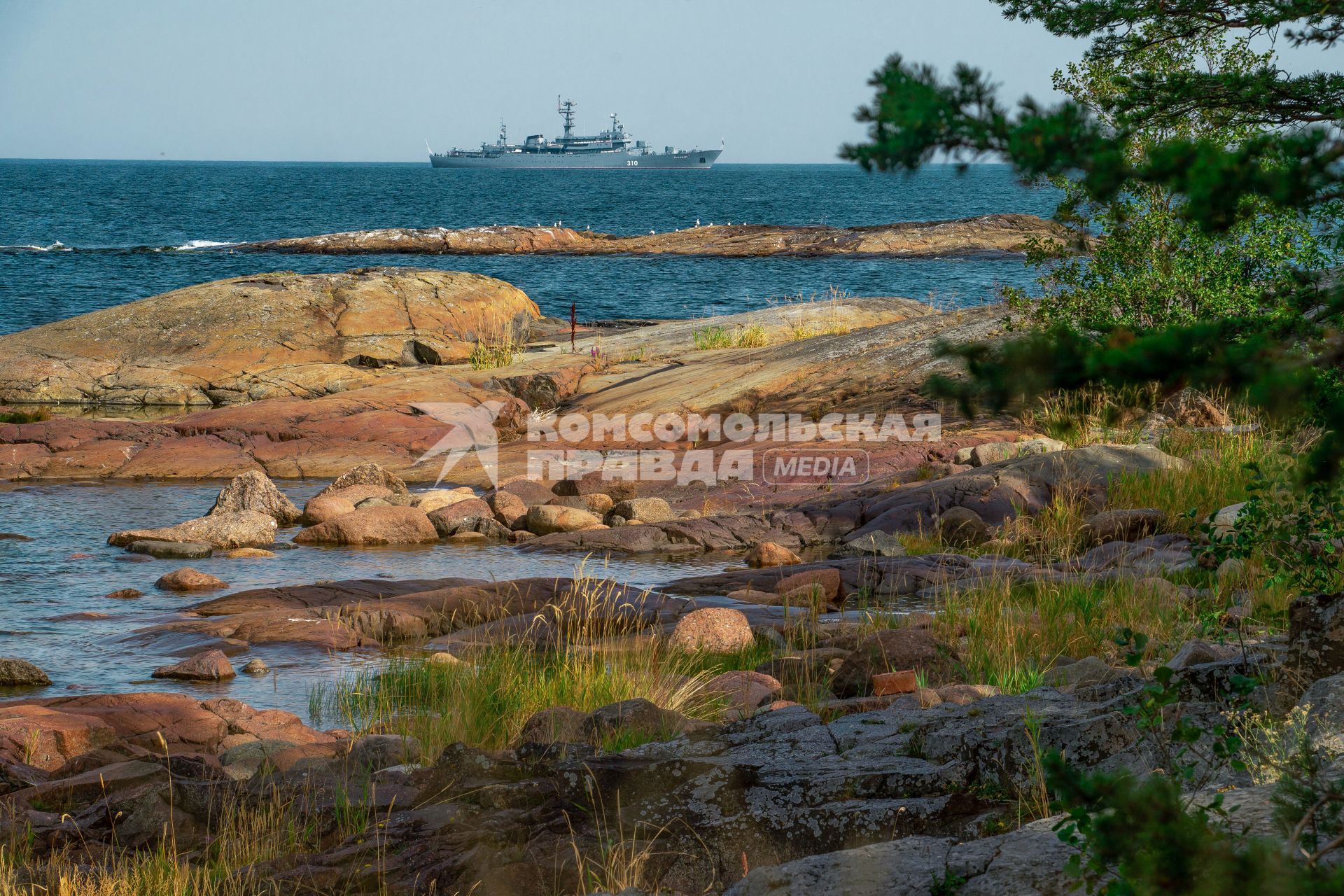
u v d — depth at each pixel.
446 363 71.81
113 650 24.73
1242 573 22.03
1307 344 5.36
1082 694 13.02
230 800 13.57
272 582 31.80
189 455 49.47
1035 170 4.61
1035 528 32.31
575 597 27.09
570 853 10.68
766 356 60.47
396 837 11.76
